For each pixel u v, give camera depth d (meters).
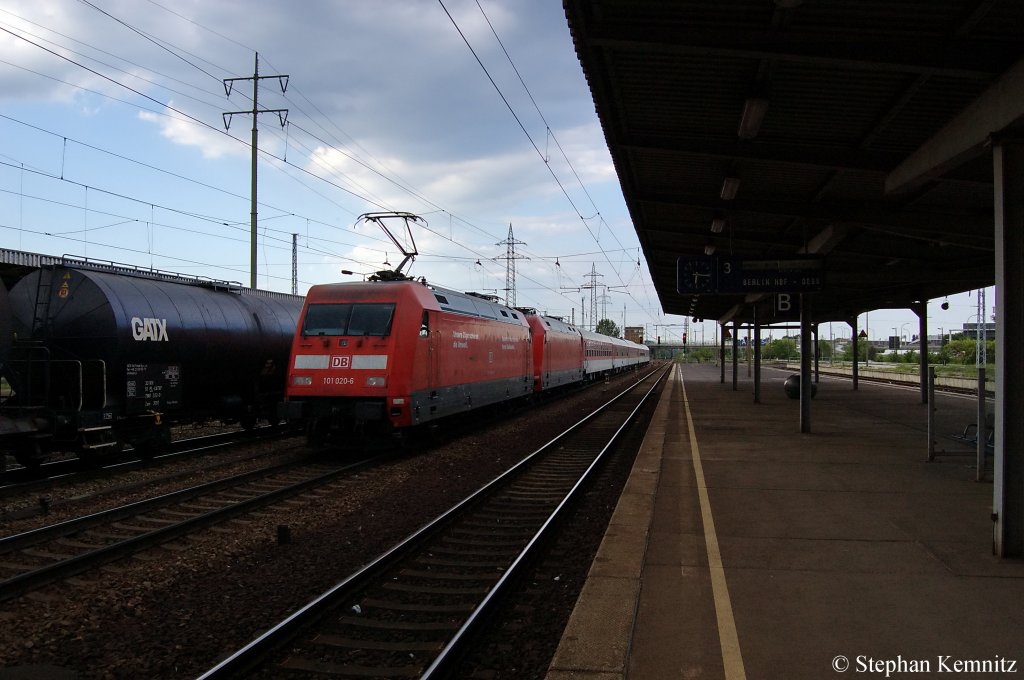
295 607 5.48
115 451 11.52
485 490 9.48
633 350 67.62
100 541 7.50
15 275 14.00
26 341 11.38
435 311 14.23
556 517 7.73
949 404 21.62
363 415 12.42
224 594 5.80
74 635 5.00
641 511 7.52
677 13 5.78
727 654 4.00
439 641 4.85
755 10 5.66
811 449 12.00
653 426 16.14
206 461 12.45
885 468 9.99
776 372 57.28
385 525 8.06
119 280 12.07
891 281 14.60
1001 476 5.70
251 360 14.41
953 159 6.90
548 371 27.36
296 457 12.80
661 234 16.09
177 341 12.47
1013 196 5.73
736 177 9.93
